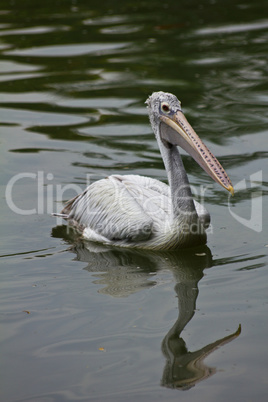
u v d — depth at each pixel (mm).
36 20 27000
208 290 9477
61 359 7672
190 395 6898
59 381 7219
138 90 18844
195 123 16469
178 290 9523
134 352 7785
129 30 25156
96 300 9234
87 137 16172
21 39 24047
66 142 15906
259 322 8414
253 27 25188
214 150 15055
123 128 16625
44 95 18750
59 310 8930
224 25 25703
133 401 6832
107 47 23000
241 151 14992
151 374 7316
